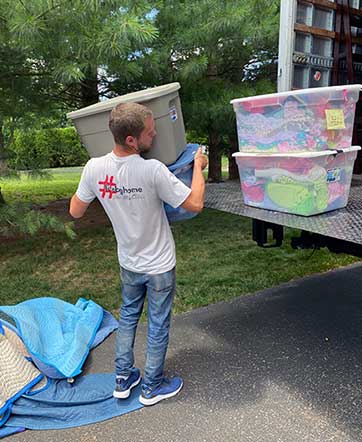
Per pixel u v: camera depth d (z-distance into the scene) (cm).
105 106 212
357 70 344
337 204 241
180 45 474
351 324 309
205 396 228
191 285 388
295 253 471
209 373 249
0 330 238
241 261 454
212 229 589
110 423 209
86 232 570
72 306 313
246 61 554
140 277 211
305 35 301
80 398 224
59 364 243
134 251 207
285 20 289
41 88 423
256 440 196
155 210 200
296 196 230
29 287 389
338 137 233
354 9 328
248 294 369
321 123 221
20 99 408
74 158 1388
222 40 475
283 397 226
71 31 315
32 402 221
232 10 434
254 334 296
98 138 222
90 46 320
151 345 217
